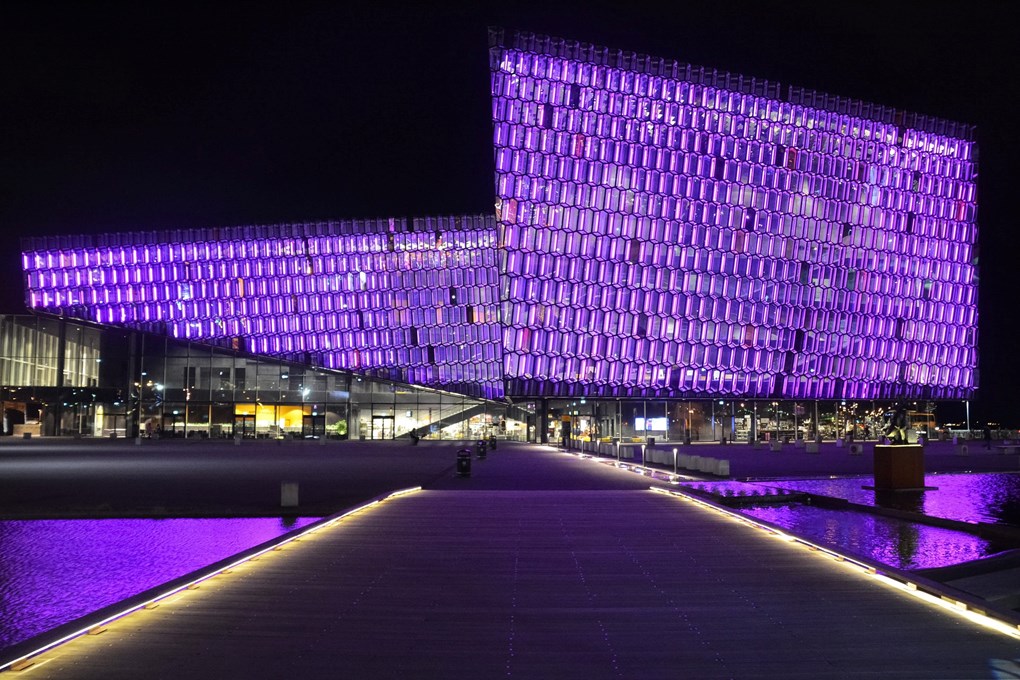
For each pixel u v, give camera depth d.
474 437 77.62
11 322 79.50
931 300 86.31
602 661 6.95
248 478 27.27
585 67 74.81
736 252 78.12
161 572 11.73
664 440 77.38
